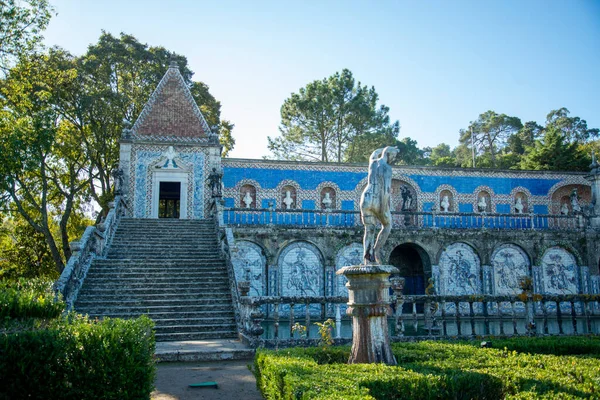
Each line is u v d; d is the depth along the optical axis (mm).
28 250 37188
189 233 24422
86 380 7566
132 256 21500
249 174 33219
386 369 8008
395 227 30250
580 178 37844
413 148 65438
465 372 8047
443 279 30188
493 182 36781
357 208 34344
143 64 38469
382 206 9453
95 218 40938
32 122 26328
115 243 22547
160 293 19016
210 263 21297
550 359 9516
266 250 28234
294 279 28391
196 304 18625
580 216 32625
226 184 32688
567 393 6840
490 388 7738
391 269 9117
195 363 13625
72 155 35156
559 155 45406
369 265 9148
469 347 11125
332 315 28203
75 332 7898
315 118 49344
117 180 29297
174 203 37219
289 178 33812
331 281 28562
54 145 30938
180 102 33344
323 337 11617
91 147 36188
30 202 33781
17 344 7406
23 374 7340
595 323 24516
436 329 17375
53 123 29062
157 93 33188
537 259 31531
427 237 30438
